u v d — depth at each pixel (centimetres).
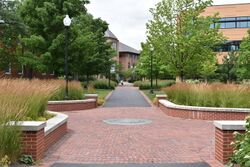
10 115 780
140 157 877
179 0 2989
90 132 1281
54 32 2748
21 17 2938
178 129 1371
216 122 841
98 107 2486
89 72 4112
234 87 1830
